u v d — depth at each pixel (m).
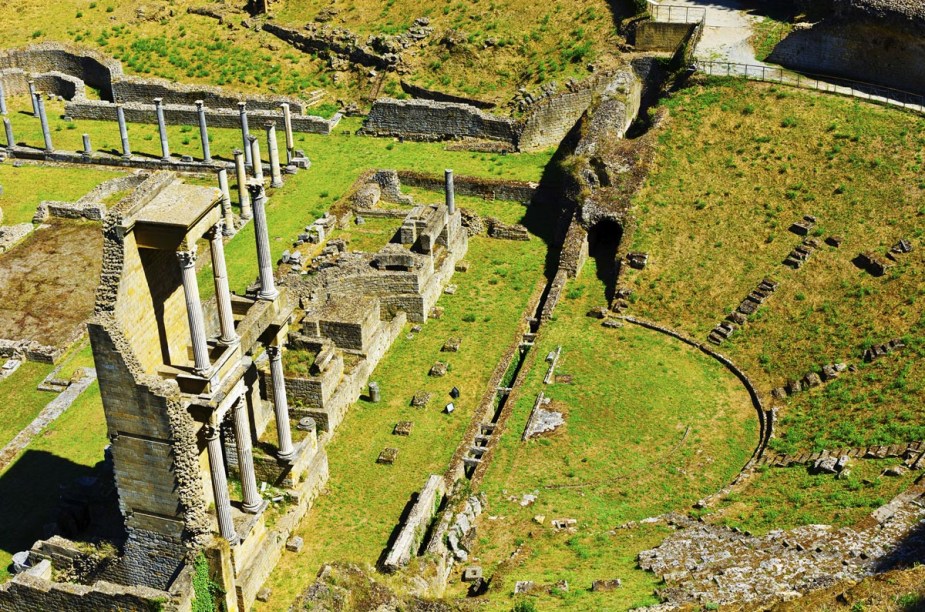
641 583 42.34
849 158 69.81
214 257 43.09
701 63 80.00
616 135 76.62
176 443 42.19
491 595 42.78
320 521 50.69
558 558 46.22
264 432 51.38
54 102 97.31
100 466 53.00
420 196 80.81
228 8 103.06
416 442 55.81
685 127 75.12
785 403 56.19
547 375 59.66
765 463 51.50
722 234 67.88
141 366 41.78
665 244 68.25
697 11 88.75
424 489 50.62
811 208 67.62
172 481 43.12
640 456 53.59
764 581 40.59
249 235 74.88
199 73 96.62
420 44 93.81
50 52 99.50
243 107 82.19
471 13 94.44
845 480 48.09
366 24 97.25
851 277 62.50
